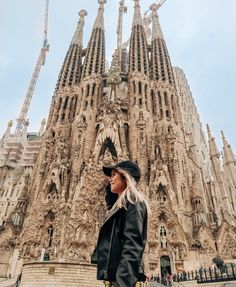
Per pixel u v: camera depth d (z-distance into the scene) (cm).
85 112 7262
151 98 7844
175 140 6744
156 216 5334
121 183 405
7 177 9531
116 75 7688
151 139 6694
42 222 5400
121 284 272
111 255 323
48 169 6391
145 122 6831
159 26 10056
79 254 4947
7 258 5209
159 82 8131
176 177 6031
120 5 11900
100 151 6362
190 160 7350
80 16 10906
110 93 7444
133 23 9844
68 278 3006
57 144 6675
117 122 6688
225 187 9056
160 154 6366
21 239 5312
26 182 6359
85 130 6869
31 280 3012
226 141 10275
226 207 8125
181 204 5669
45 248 5162
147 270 4700
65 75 8800
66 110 7750
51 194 5816
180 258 4931
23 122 13412
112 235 339
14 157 10531
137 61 8438
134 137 6662
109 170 432
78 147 6519
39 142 11375
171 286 3350
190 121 12044
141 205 347
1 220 7950
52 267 3044
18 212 5831
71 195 5697
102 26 10012
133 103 7412
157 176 5812
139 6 10531
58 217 5319
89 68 8481
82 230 5253
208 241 5234
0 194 8806
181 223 5325
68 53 9488
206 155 11888
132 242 303
